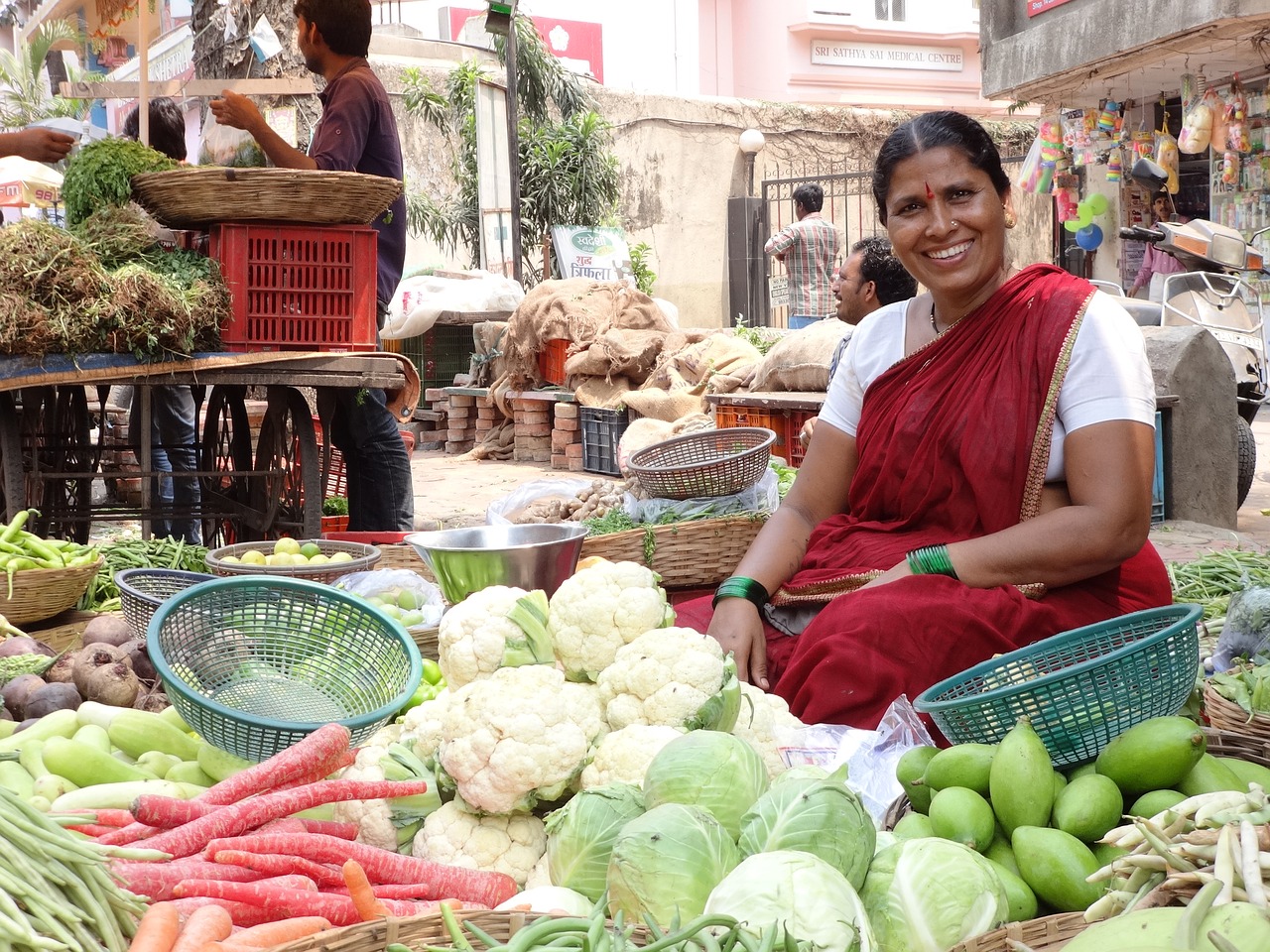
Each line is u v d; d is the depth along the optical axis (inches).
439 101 637.3
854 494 135.1
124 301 188.1
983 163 123.5
